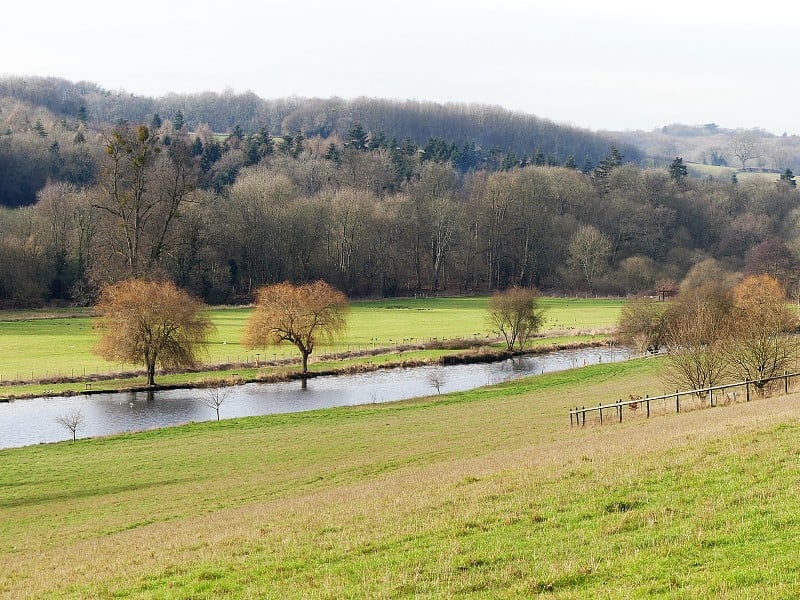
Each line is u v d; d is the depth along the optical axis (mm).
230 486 39188
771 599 14320
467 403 64125
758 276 123375
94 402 72062
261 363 90125
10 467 47031
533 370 87438
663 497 21703
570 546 18922
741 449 25344
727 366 54656
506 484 25766
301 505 29312
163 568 21844
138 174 113562
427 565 18781
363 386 79562
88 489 41406
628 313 98312
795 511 18750
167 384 78750
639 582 16219
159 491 39688
